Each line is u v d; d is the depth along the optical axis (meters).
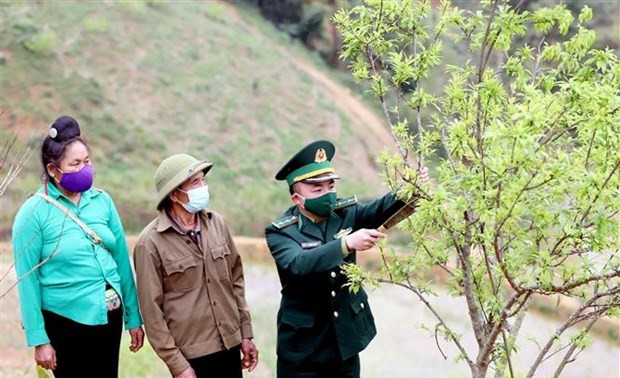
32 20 30.80
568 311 13.32
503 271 3.29
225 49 34.69
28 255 3.76
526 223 3.52
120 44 31.81
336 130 33.06
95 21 32.25
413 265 3.63
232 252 4.46
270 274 17.45
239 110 31.89
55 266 3.82
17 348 7.88
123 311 4.15
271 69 34.75
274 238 4.22
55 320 3.87
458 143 3.39
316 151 4.15
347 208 4.32
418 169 3.56
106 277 3.95
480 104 3.49
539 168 3.00
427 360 11.26
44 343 3.78
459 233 3.53
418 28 3.81
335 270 4.14
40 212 3.81
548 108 3.22
